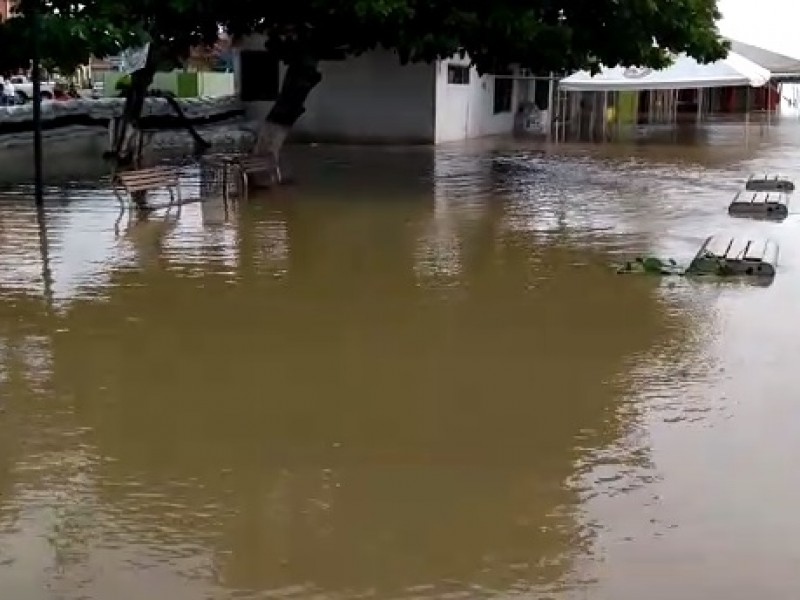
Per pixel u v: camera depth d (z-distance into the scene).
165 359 7.83
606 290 10.18
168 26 18.41
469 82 31.45
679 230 13.77
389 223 14.20
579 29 18.09
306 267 11.12
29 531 5.06
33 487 5.55
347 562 4.79
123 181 14.20
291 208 15.43
